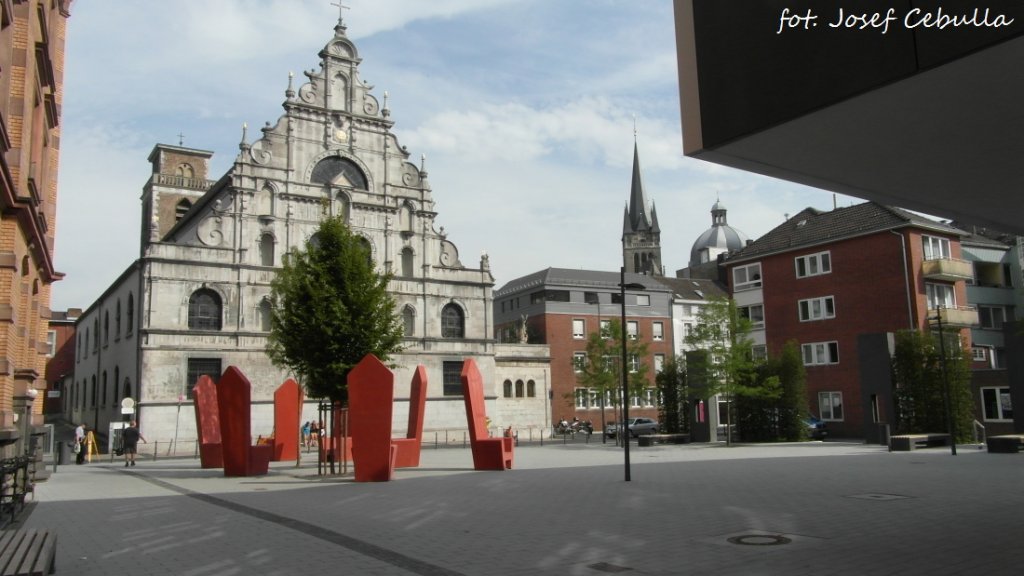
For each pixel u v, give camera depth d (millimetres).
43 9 18562
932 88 6688
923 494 15164
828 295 46562
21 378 20469
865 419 35469
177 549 10133
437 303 53031
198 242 45094
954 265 42625
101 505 15586
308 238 48906
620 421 56781
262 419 45031
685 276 105438
